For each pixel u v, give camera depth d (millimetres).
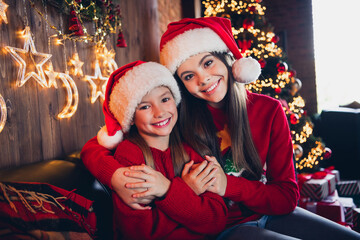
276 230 1109
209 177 994
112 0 1866
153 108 1025
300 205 2217
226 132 1257
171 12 3541
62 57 1497
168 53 1149
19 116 1201
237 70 1156
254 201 1065
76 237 897
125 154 1032
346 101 5238
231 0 2770
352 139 3328
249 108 1253
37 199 867
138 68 1027
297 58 4668
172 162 1074
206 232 994
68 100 1453
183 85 1242
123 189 925
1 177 990
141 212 923
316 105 4613
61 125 1466
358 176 3293
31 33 1268
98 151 1085
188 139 1157
